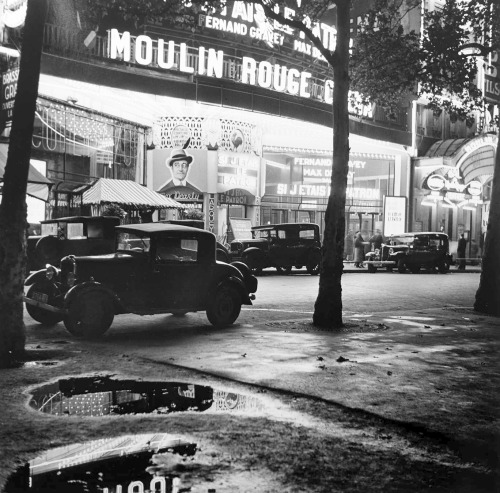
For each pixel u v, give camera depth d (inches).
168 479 144.6
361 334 378.3
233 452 163.3
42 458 157.3
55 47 893.8
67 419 190.2
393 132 1466.5
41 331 365.4
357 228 1486.2
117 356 291.7
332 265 408.5
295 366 276.1
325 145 1374.3
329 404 214.2
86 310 343.6
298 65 1258.6
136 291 366.3
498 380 259.9
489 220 540.4
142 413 198.1
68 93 924.6
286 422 191.8
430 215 1568.7
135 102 1027.9
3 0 819.4
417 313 510.0
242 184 1122.7
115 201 863.7
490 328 426.6
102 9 450.9
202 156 1077.8
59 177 914.1
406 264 1110.4
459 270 1263.5
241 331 381.1
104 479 144.6
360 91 619.5
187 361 282.5
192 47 1053.2
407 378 259.1
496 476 152.4
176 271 377.7
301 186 1366.9
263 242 936.3
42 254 623.8
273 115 1160.8
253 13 1131.3
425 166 1517.0
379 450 169.0
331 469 153.6
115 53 954.7
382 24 613.9
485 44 585.9
